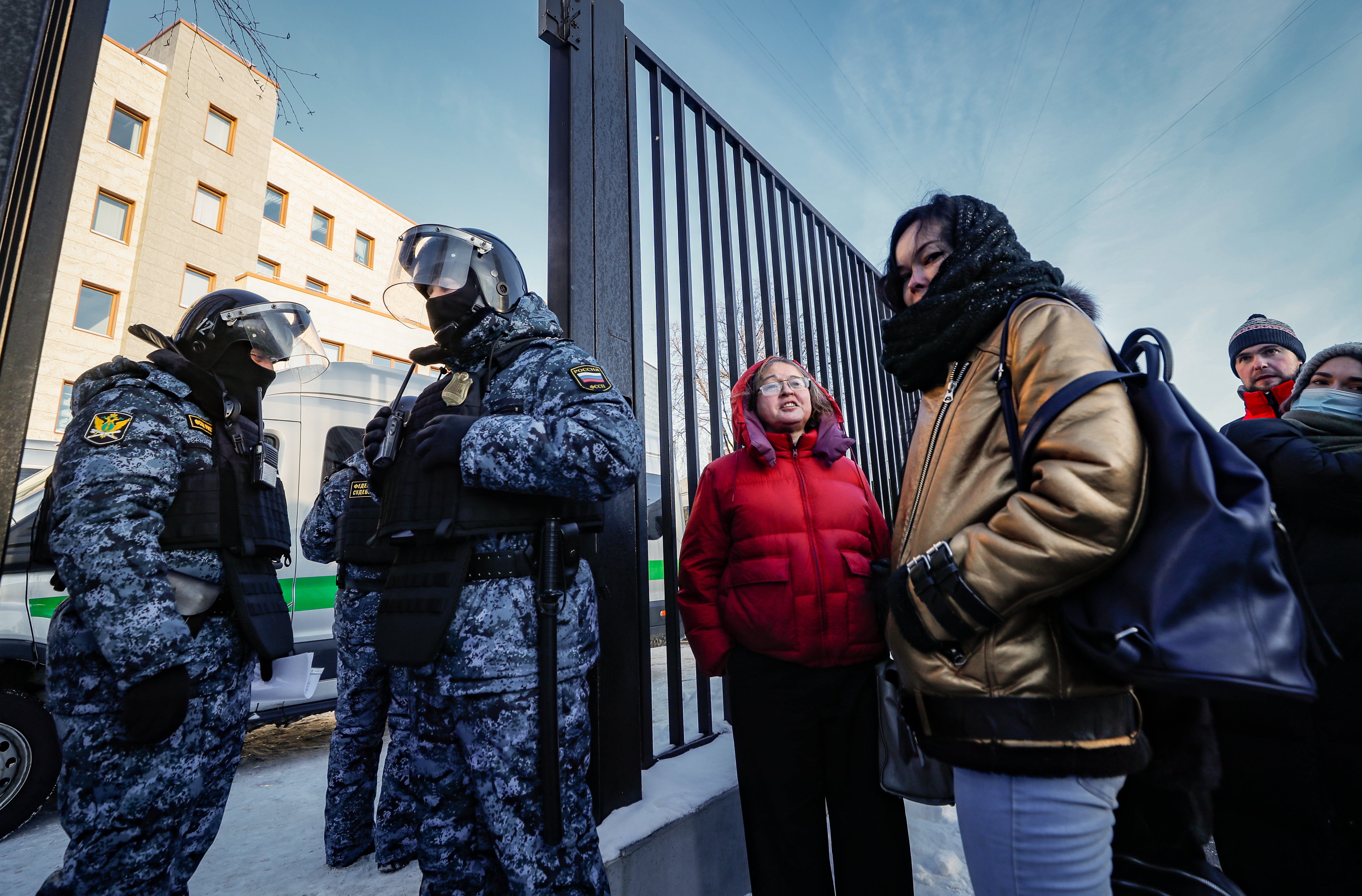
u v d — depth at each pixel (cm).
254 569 131
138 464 111
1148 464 75
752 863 137
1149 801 97
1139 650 69
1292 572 81
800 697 138
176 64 1301
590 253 181
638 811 159
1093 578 77
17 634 221
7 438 80
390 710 178
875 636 138
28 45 86
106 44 1248
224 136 1447
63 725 106
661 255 211
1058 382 82
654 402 575
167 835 110
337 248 1758
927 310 105
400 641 112
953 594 83
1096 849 78
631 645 174
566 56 191
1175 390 78
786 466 157
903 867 133
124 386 119
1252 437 138
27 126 85
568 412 121
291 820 215
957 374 102
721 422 221
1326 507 122
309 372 360
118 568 103
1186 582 68
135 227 1291
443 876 116
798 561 141
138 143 1305
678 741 201
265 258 1570
